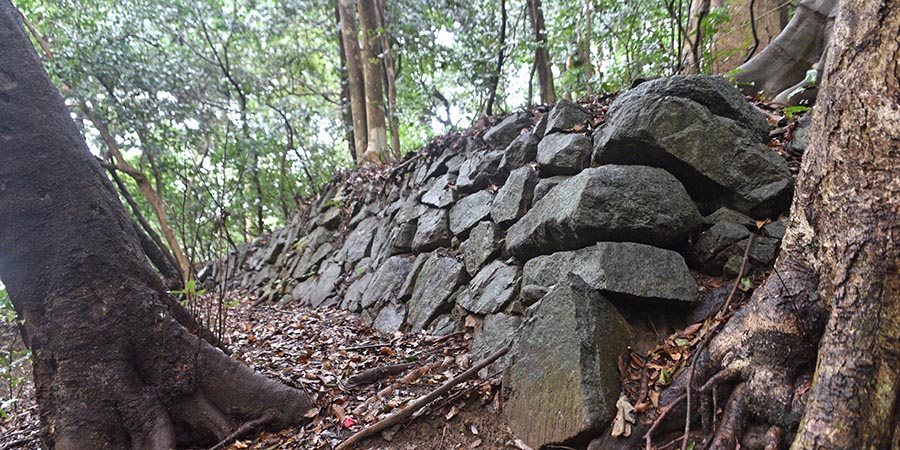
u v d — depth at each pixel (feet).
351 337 16.78
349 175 29.84
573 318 9.46
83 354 9.93
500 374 11.16
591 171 11.56
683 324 10.06
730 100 11.93
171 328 10.93
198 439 10.80
